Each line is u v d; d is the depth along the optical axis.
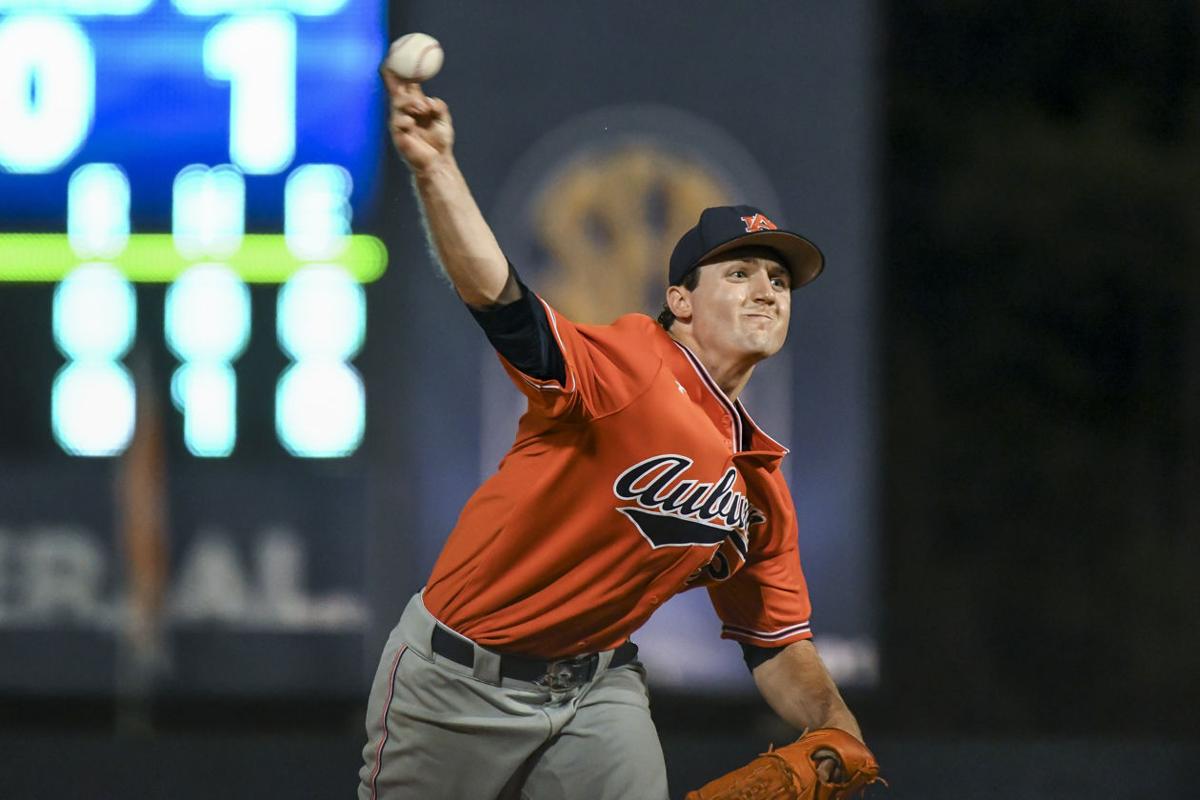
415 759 10.60
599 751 10.57
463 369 32.88
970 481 42.09
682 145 32.34
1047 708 40.94
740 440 10.38
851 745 10.38
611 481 9.83
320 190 33.03
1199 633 41.53
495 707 10.38
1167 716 40.94
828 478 32.19
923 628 41.41
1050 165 42.00
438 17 32.56
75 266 33.09
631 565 10.12
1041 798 19.52
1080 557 41.81
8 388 33.12
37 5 33.09
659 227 32.28
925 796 19.53
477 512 10.32
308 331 33.00
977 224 42.22
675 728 35.97
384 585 32.94
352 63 33.06
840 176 32.31
